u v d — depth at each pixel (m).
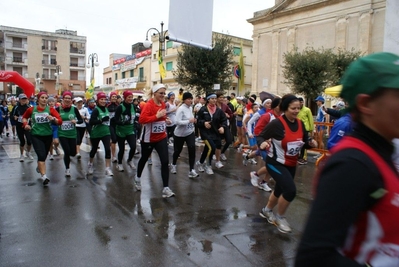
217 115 7.70
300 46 26.27
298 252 1.14
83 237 4.02
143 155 5.93
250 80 37.25
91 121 7.11
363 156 1.13
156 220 4.63
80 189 6.21
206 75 21.39
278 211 4.29
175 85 36.19
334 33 24.06
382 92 1.14
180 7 6.12
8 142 13.40
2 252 3.60
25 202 5.39
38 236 4.04
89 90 24.61
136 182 6.13
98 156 9.96
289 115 4.14
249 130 7.22
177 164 8.86
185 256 3.55
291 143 4.11
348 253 1.21
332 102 21.70
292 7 26.80
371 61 1.18
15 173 7.56
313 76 17.86
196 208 5.18
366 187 1.09
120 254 3.58
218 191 6.18
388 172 1.14
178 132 7.33
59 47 59.00
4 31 54.38
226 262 3.43
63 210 5.02
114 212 4.95
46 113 6.53
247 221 4.63
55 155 9.99
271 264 3.40
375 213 1.13
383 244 1.15
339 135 4.43
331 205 1.09
